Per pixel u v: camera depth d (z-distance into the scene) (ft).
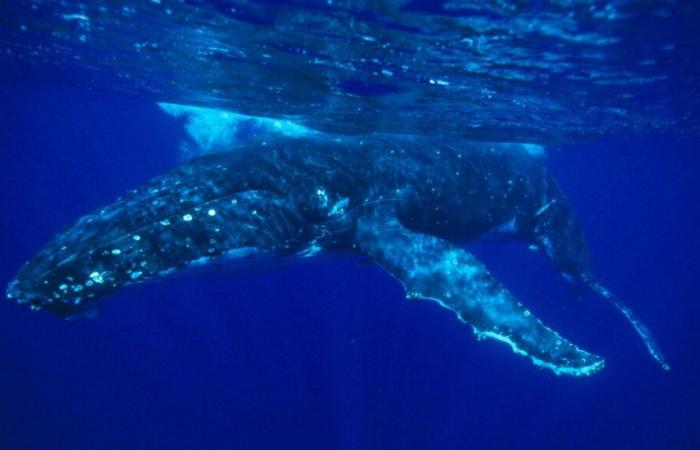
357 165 28.32
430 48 28.53
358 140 30.66
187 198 21.59
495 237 38.55
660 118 51.75
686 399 83.35
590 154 118.21
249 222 22.35
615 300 39.75
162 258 19.17
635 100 40.70
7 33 41.16
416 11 23.50
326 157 27.68
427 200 30.63
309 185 25.66
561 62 30.25
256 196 23.53
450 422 62.95
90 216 20.67
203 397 72.33
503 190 36.32
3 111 144.97
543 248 42.80
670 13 22.54
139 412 72.90
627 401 79.71
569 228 42.73
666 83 35.24
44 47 44.19
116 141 271.08
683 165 141.08
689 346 105.70
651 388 84.99
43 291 16.72
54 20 33.86
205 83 42.86
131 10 28.48
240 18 26.81
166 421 70.38
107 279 17.81
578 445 65.92
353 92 38.52
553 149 76.74
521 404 68.69
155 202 20.94
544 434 65.62
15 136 229.66
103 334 91.81
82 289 17.33
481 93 37.50
